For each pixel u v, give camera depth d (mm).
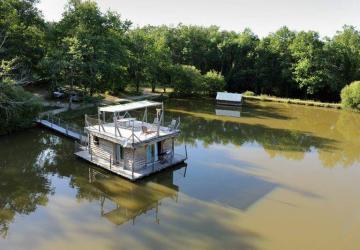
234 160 35875
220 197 26672
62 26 58656
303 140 45531
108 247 19625
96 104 59438
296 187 29281
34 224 22141
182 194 27062
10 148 37344
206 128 50531
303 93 97312
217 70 109500
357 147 42594
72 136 40438
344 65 91125
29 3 61281
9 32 52500
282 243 20625
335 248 20359
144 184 28766
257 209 24875
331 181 30922
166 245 19969
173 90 85125
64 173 30938
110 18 63438
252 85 102438
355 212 25000
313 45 91188
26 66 55844
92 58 55031
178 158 33688
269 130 50844
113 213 23891
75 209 24406
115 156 31297
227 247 19984
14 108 40875
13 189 27594
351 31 97438
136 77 76938
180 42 106312
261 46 102000
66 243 19984
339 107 75000
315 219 23734
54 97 62156
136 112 60344
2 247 19469
